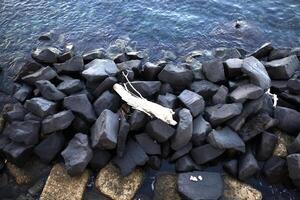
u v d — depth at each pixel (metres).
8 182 9.58
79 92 10.40
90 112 9.79
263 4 14.12
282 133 10.01
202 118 9.81
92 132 9.58
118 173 9.39
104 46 12.79
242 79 10.52
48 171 9.68
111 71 10.56
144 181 9.45
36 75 10.59
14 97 10.70
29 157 9.80
